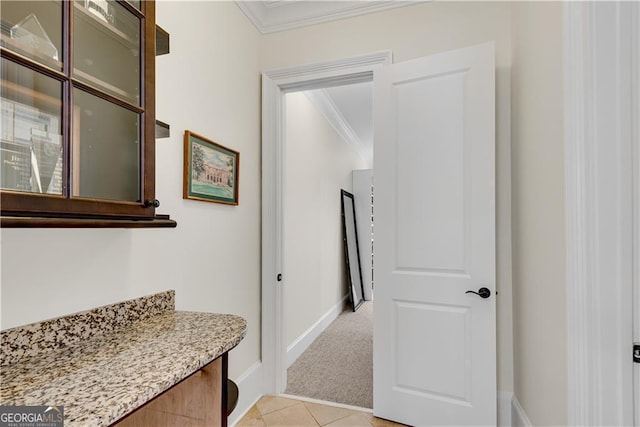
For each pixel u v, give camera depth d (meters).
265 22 2.30
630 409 0.98
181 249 1.53
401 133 1.95
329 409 2.08
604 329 1.01
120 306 1.16
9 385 0.71
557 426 1.25
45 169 0.73
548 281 1.33
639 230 0.98
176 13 1.51
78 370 0.78
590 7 1.02
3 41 0.66
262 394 2.24
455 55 1.83
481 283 1.75
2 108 0.66
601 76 1.01
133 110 0.96
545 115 1.35
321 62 2.18
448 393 1.82
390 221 1.96
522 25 1.66
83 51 0.83
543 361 1.39
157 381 0.72
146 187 0.99
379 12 2.10
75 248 1.04
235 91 2.00
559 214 1.22
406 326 1.92
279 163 2.30
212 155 1.75
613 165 1.00
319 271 3.68
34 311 0.92
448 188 1.84
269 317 2.25
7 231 0.86
